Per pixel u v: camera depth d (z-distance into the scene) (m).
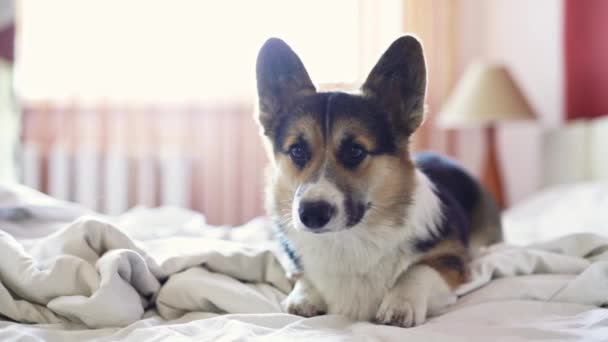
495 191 1.80
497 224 1.21
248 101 1.98
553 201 1.52
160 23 1.97
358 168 0.91
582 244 0.99
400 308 0.84
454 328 0.81
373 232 0.90
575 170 1.76
